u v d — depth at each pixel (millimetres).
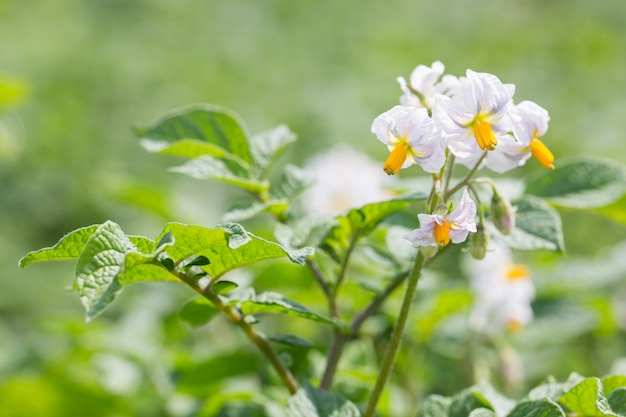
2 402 4875
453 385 4340
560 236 2961
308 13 12180
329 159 5281
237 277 4230
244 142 3387
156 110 10156
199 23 11719
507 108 2531
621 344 5617
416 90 2670
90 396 4859
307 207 5133
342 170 5164
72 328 4836
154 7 11734
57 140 9164
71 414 4930
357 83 10594
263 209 3125
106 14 11523
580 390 2635
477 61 11680
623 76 11039
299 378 3719
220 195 8422
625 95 10500
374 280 3730
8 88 5219
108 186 5277
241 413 3479
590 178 3379
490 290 4344
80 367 4871
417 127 2451
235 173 3217
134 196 5148
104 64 10391
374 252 3262
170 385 4137
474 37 12461
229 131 3389
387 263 3246
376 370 4090
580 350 5547
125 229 7707
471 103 2461
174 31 11484
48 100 9750
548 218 3004
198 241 2357
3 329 7211
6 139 6375
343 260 3166
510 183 3457
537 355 5363
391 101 10406
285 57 11273
